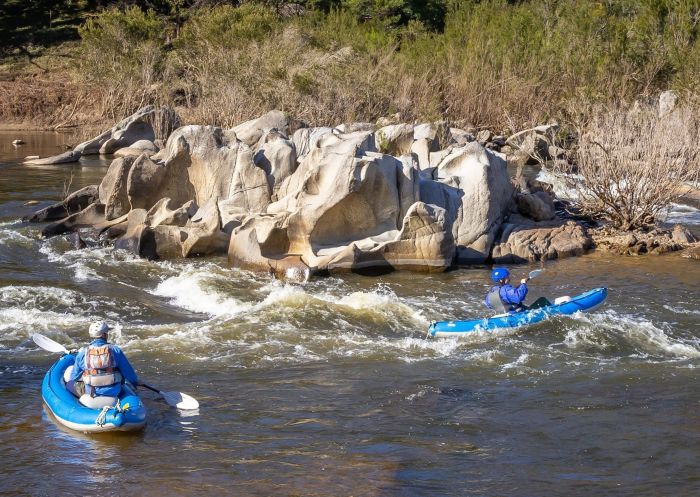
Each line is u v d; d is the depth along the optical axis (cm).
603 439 961
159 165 1964
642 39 3647
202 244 1816
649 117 2202
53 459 896
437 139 2420
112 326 1345
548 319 1352
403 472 876
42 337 1124
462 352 1255
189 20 4984
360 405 1056
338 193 1708
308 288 1590
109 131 3503
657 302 1492
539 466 895
